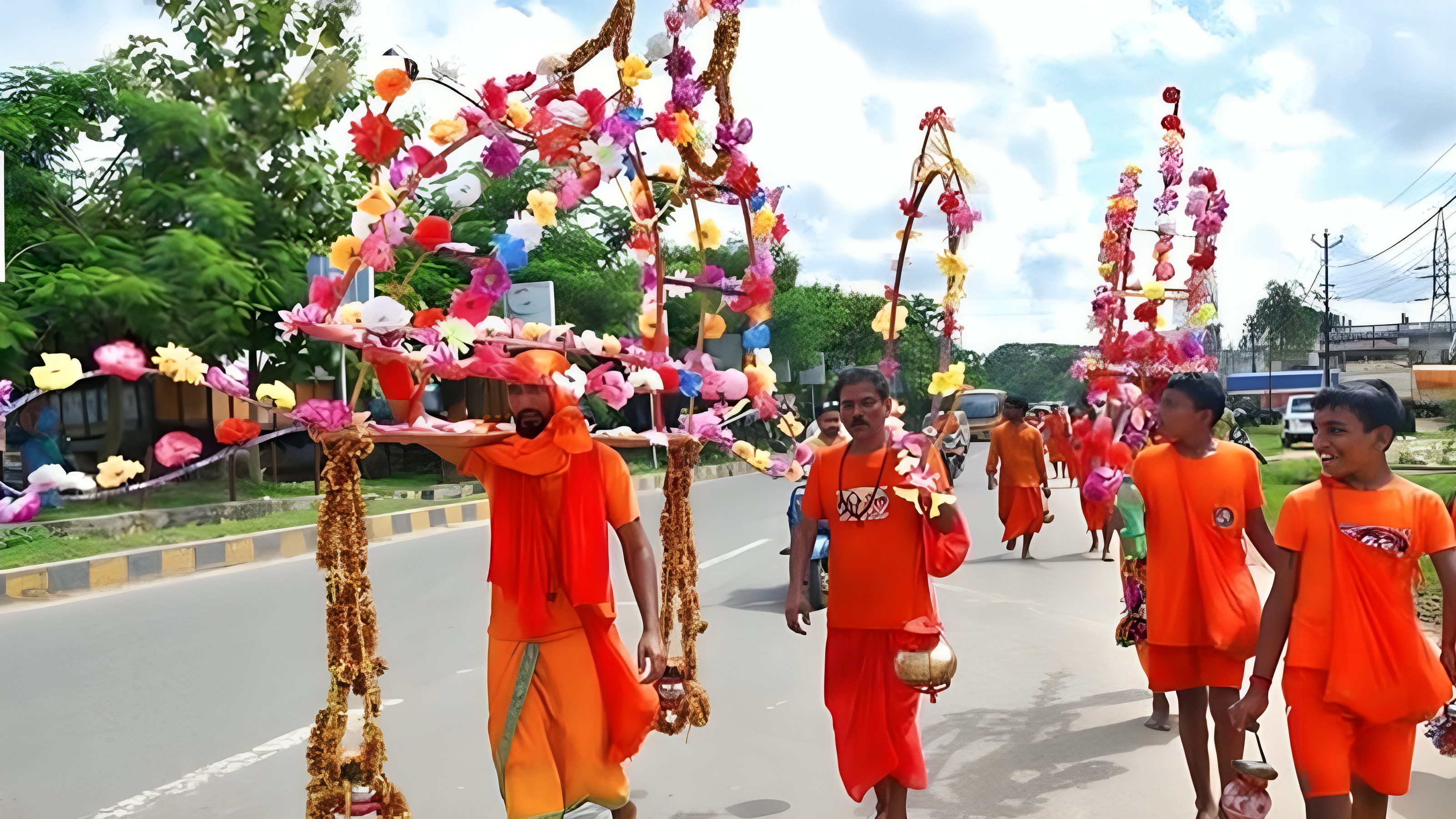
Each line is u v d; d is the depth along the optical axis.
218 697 6.00
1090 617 8.30
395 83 3.09
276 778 4.68
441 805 4.32
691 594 4.36
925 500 3.72
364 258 3.04
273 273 13.85
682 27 3.79
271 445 19.73
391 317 3.00
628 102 3.75
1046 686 6.19
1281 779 4.60
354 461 3.08
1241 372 88.25
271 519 13.88
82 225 13.63
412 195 3.24
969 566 11.12
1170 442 4.19
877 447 3.90
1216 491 4.02
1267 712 5.57
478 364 3.22
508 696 3.32
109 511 13.09
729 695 6.02
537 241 3.42
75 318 13.02
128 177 13.20
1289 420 31.09
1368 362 46.12
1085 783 4.54
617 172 3.47
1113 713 5.61
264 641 7.45
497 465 3.35
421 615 8.32
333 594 3.05
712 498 19.34
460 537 13.62
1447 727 3.93
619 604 8.84
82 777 4.69
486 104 3.20
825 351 40.88
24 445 7.91
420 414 3.28
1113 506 4.31
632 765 4.82
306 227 14.10
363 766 3.15
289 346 14.33
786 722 5.50
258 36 12.46
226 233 13.36
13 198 13.04
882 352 4.05
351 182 14.15
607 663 3.42
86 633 7.75
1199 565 4.01
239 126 12.97
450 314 3.24
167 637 7.59
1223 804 3.22
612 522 3.47
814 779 4.63
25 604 9.12
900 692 3.81
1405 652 3.07
